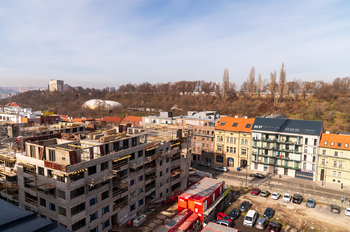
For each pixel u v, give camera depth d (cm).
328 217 5044
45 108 19562
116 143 4562
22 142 4606
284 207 5525
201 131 9562
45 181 3806
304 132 7381
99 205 4062
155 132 6356
